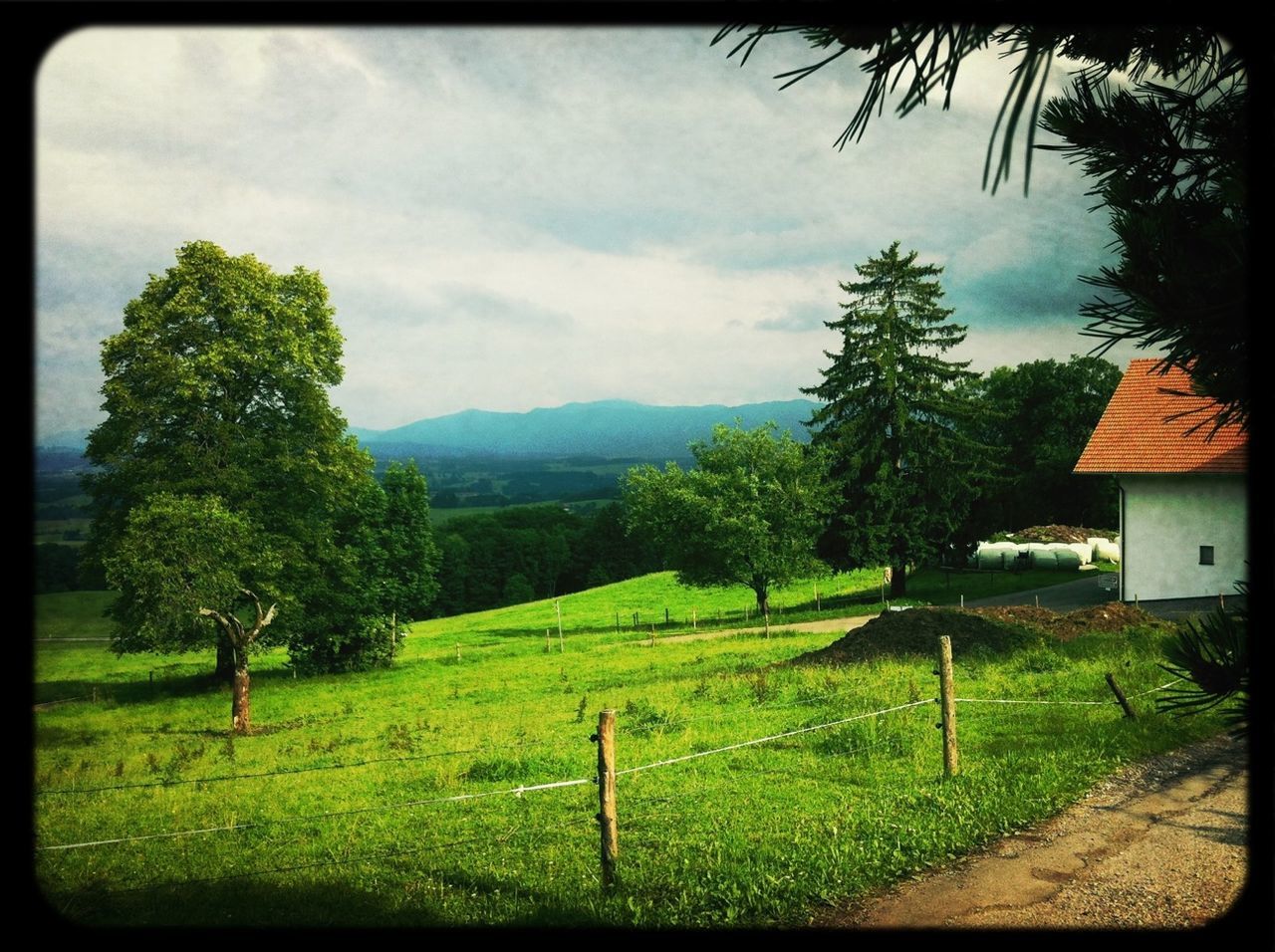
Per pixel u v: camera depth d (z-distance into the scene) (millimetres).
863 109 2402
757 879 7445
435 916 7363
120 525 33031
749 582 45188
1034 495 64625
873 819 8891
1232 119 3078
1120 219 3010
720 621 47875
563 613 61406
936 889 7164
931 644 23531
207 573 26656
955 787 9820
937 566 56656
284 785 14656
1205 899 6492
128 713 31953
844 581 58500
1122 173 3295
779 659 27312
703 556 45062
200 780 15508
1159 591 33750
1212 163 3148
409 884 8359
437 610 91250
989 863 7676
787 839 8547
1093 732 11938
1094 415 63594
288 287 36406
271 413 35906
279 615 35531
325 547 37594
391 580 43062
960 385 47750
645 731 15953
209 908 7797
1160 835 8086
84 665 46312
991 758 11062
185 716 30188
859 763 11742
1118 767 10453
